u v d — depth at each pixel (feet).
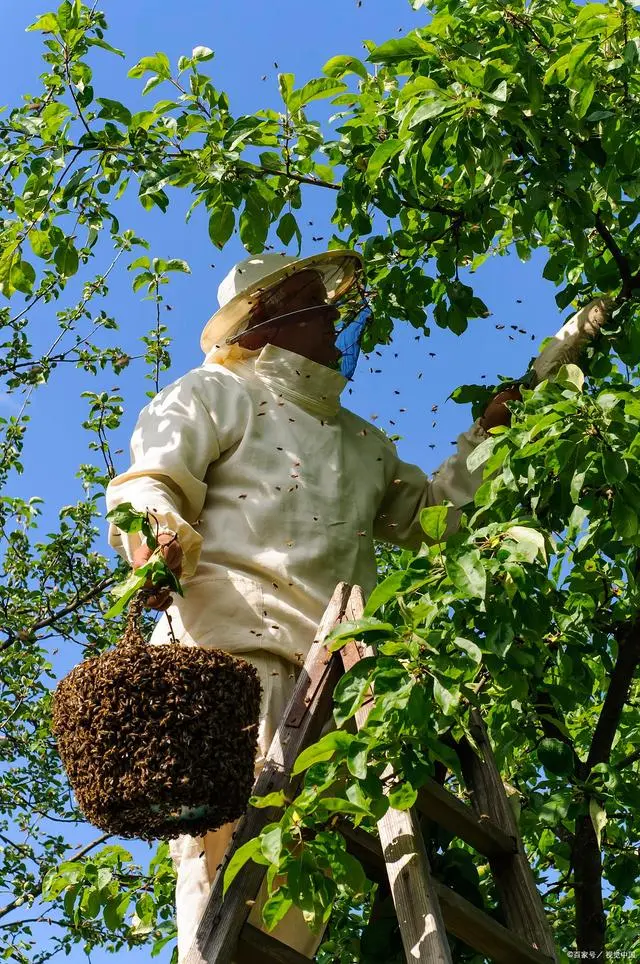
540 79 11.66
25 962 26.40
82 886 12.30
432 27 11.74
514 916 8.91
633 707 16.99
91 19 13.83
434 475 12.21
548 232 13.89
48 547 30.76
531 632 8.74
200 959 7.62
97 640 28.50
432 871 9.55
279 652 9.59
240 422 10.94
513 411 9.68
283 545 10.27
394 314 14.32
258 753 9.14
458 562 7.95
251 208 13.14
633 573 12.06
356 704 7.79
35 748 29.94
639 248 12.67
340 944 12.45
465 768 9.79
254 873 8.02
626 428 9.02
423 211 13.39
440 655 7.89
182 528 9.11
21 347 27.73
